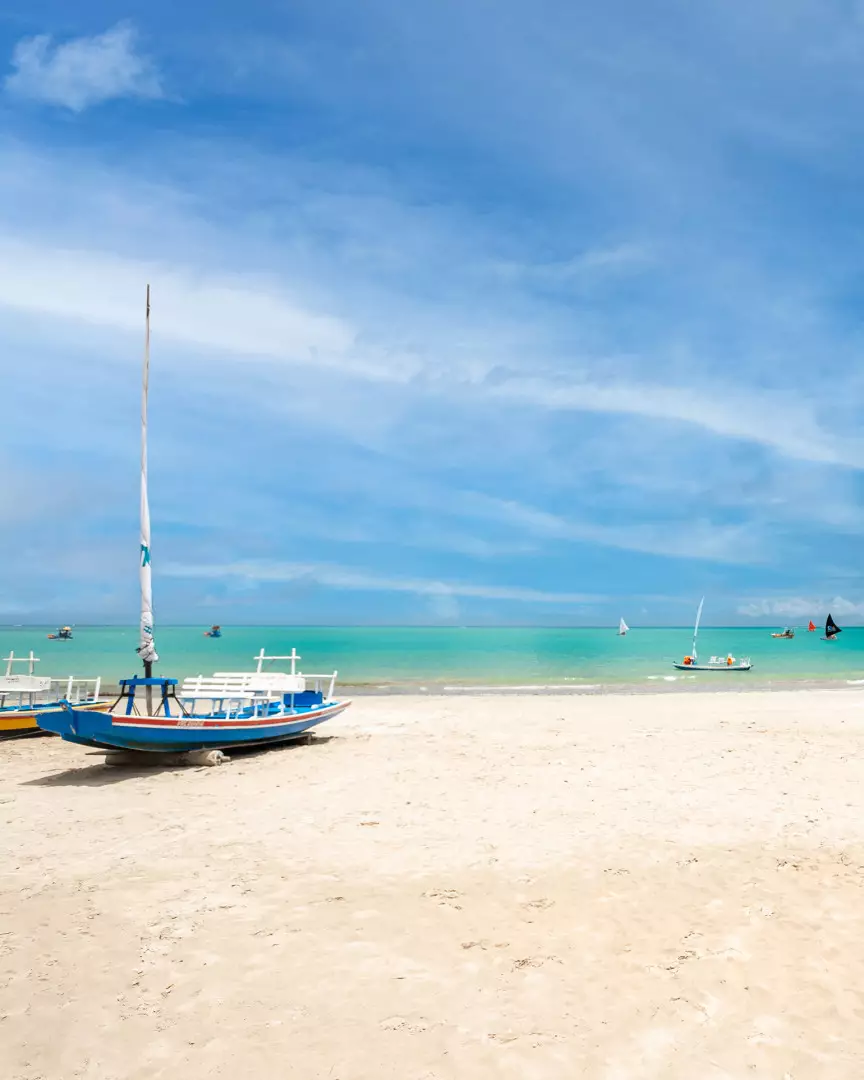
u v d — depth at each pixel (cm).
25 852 1103
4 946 789
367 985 712
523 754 1873
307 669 5781
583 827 1207
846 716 2656
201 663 6462
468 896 923
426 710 2906
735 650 9769
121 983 715
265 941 800
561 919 856
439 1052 610
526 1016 661
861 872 989
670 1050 611
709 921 845
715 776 1580
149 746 1733
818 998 682
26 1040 626
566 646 10606
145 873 1010
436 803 1374
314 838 1163
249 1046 618
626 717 2666
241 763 1809
